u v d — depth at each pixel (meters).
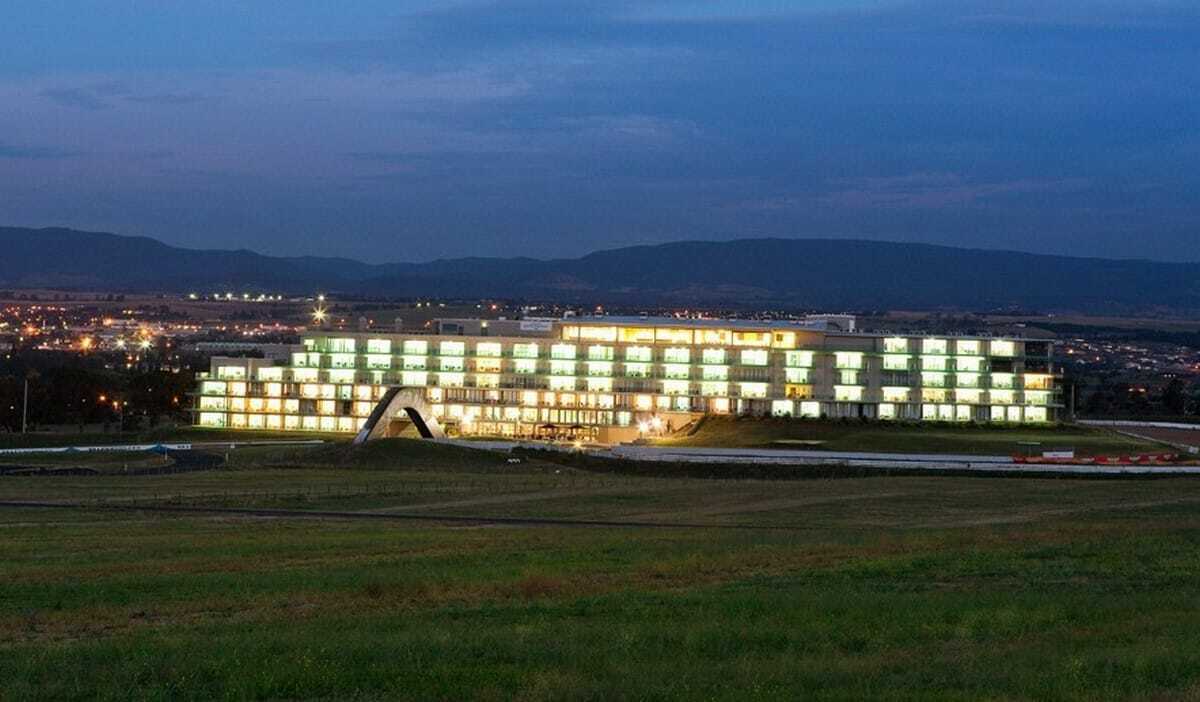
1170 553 79.31
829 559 77.62
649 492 140.75
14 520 109.88
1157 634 48.97
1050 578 68.06
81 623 55.00
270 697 39.00
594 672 41.09
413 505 125.88
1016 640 47.59
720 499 134.25
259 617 56.00
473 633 48.50
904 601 57.19
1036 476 163.75
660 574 70.50
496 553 84.19
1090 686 39.41
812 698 37.69
